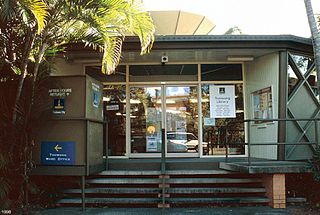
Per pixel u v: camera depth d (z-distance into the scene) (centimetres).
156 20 1218
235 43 1012
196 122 1229
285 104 1020
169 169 975
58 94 841
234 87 1228
